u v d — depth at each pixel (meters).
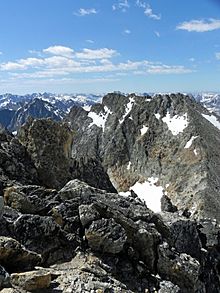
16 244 20.31
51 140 46.78
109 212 26.69
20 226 23.28
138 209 29.23
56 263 22.62
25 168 42.44
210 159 196.62
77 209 26.69
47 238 23.58
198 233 36.41
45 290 18.94
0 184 32.84
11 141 44.81
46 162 45.12
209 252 35.41
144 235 26.02
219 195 167.12
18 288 18.19
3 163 39.66
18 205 26.09
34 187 27.98
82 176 52.22
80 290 19.55
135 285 23.41
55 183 44.50
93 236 24.39
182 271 26.05
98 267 22.75
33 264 20.66
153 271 25.69
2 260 19.73
